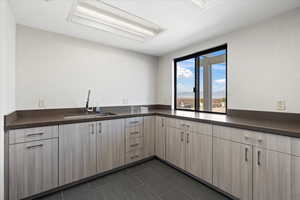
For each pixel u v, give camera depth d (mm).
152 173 2305
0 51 1342
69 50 2422
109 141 2252
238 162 1612
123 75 3070
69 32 2281
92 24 2047
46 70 2225
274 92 1823
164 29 2193
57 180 1803
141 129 2633
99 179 2129
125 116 2428
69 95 2428
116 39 2561
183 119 2246
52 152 1768
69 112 2426
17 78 2006
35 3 1578
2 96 1406
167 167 2508
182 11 1742
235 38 2209
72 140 1912
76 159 1945
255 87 1996
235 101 2219
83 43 2559
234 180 1646
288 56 1714
